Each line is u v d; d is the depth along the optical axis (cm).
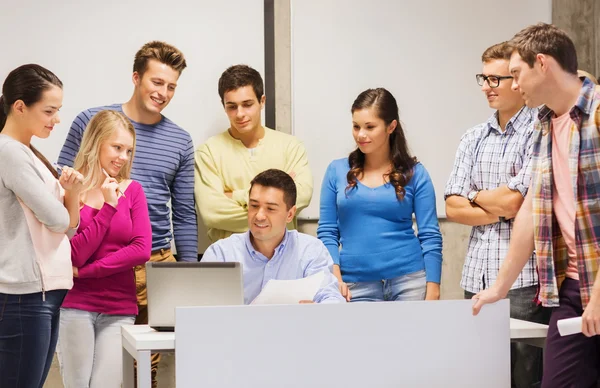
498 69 308
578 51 441
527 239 244
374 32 407
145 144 332
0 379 242
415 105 414
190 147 346
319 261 275
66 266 253
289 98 394
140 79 333
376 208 320
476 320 242
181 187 341
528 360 339
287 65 394
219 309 218
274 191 263
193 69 378
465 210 308
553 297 237
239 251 274
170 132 341
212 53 381
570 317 233
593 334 218
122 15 367
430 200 325
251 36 388
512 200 294
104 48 365
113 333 281
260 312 221
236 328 220
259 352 221
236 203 340
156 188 332
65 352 278
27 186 242
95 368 279
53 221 246
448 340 238
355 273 321
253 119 348
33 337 244
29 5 355
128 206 291
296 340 224
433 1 417
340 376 228
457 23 421
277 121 392
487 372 242
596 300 215
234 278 238
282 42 393
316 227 396
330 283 271
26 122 255
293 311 224
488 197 300
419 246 324
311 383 225
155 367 331
